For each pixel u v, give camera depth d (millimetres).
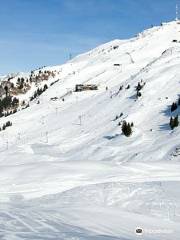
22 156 107438
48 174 39219
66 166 43094
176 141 100625
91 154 113562
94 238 14727
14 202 28516
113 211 24234
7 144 182750
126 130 123688
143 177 39750
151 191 30969
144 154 97500
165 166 48062
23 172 40156
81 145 143125
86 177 38812
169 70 184250
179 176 41219
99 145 125438
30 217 19625
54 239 13883
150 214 24844
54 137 176250
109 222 20000
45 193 32656
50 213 21578
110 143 123062
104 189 31750
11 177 38344
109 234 16578
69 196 30219
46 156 109875
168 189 31750
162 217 24141
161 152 94812
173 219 23703
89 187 32750
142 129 133250
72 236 14797
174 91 160625
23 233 14883
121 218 21703
